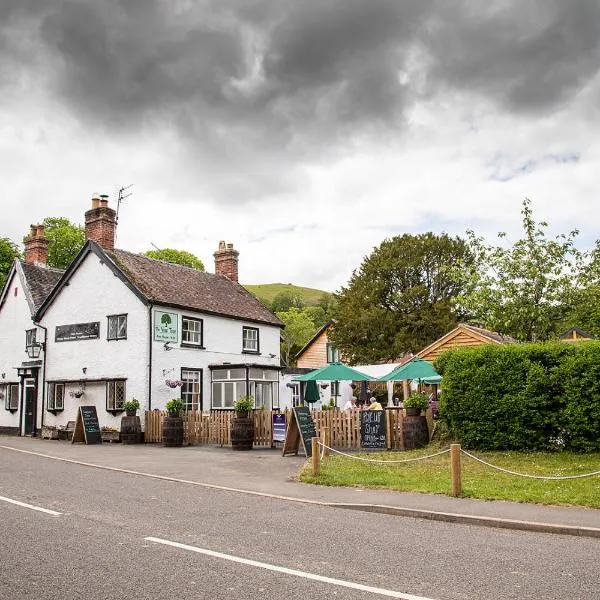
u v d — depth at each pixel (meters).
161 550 7.64
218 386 29.19
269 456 18.91
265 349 33.62
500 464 14.45
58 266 45.47
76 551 7.58
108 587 6.21
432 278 44.25
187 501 11.36
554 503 10.41
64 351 29.55
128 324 27.20
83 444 24.14
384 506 10.41
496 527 9.22
